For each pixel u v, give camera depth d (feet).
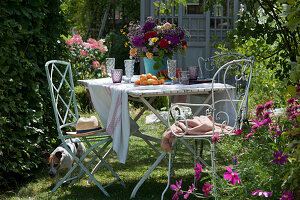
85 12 49.85
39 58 12.92
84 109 24.20
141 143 17.53
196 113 11.31
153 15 32.07
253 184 7.79
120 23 47.70
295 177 6.67
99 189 11.43
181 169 13.48
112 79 11.85
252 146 8.82
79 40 28.19
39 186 11.62
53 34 13.51
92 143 17.12
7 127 11.32
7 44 10.98
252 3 11.38
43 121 13.47
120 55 40.91
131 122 11.21
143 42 12.62
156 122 21.52
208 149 16.19
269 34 11.60
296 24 6.57
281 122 8.89
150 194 10.84
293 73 6.61
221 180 8.21
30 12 11.74
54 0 13.35
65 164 11.70
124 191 11.14
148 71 13.08
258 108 9.79
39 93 13.10
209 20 31.78
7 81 11.14
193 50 32.19
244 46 15.47
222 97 11.19
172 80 11.60
